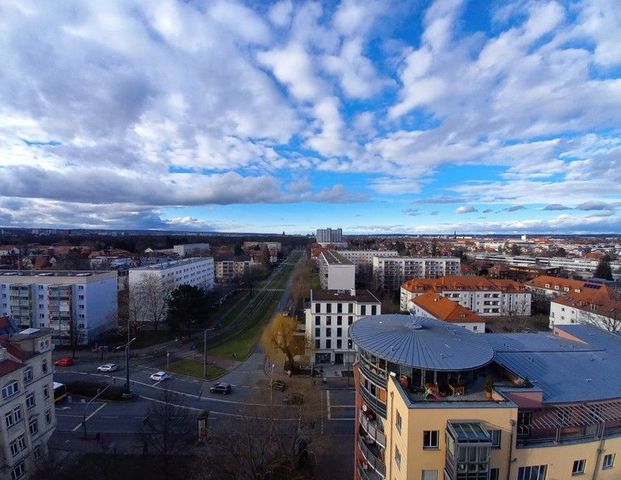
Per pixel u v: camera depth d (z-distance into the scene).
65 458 41.41
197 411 52.62
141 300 96.62
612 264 195.62
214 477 37.53
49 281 86.31
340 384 62.97
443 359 25.25
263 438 39.00
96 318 88.62
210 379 64.44
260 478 35.88
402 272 163.62
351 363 73.56
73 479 37.50
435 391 24.47
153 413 46.16
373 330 31.08
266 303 125.94
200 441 43.97
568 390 24.94
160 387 60.97
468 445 20.19
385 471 27.06
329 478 38.34
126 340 86.12
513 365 27.84
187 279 123.56
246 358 74.75
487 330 93.88
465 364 24.75
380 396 28.41
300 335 77.19
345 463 40.97
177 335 90.38
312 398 56.00
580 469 23.08
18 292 85.81
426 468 21.78
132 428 47.97
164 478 38.12
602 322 74.50
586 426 23.38
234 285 158.12
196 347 82.00
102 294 91.38
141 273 104.12
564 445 22.55
